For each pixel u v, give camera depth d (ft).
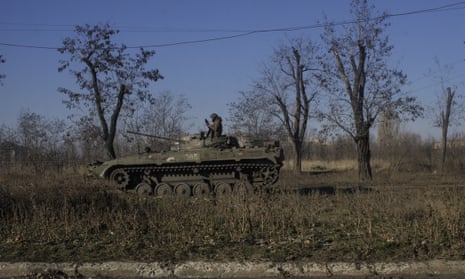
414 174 89.40
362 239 26.66
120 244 26.35
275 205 33.99
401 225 28.78
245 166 53.06
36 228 29.53
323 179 80.23
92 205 33.06
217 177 54.29
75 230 29.50
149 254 24.64
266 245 25.91
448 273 22.06
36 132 97.19
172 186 54.44
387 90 77.61
